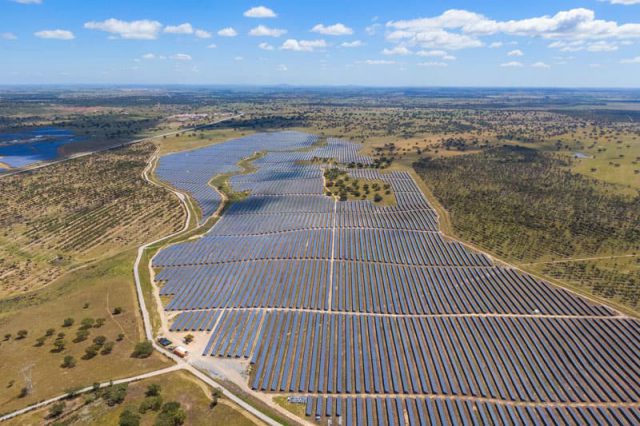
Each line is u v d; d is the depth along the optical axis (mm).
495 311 99062
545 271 119875
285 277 113562
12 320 93312
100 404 65375
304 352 83125
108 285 107562
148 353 80312
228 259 124312
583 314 98312
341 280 112438
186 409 66062
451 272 117812
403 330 91312
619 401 73062
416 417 68250
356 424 66312
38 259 133625
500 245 135125
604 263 122938
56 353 80125
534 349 85875
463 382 76250
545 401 72438
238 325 91438
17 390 69812
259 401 69938
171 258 124562
